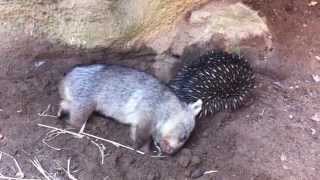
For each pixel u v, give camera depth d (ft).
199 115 7.68
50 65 8.05
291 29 9.47
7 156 6.79
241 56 8.43
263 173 7.10
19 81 7.74
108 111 7.35
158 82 7.33
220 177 6.98
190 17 8.52
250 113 7.98
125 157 7.03
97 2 7.73
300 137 7.72
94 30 7.95
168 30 8.42
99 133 7.26
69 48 8.07
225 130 7.61
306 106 8.30
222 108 7.86
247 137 7.55
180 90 7.77
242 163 7.18
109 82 7.24
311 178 7.17
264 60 8.88
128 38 8.16
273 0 9.59
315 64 9.11
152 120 7.16
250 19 8.89
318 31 9.61
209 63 7.86
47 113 7.37
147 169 6.91
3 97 7.48
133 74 7.34
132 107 7.20
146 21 8.13
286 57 9.05
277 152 7.42
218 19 8.64
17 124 7.15
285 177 7.11
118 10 7.88
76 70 7.30
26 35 7.93
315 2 10.03
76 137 7.14
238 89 7.84
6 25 7.83
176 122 7.08
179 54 8.59
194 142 7.38
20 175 6.63
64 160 6.84
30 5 7.70
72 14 7.82
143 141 7.22
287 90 8.55
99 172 6.77
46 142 7.00
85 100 7.19
